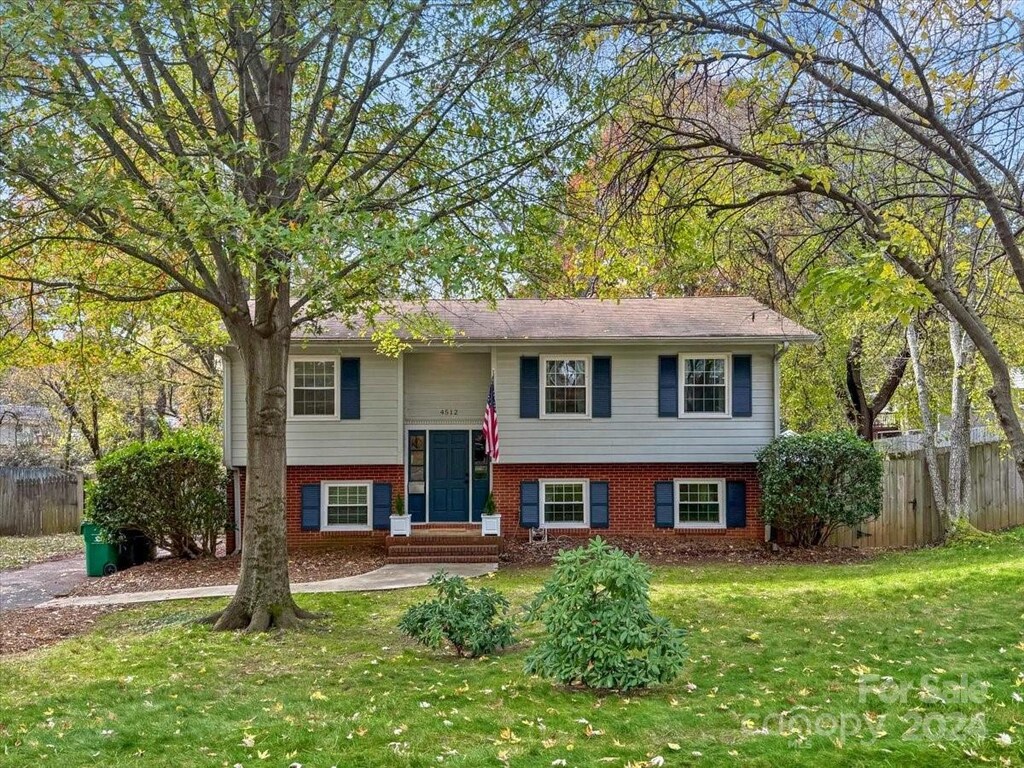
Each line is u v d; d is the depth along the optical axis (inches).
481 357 801.6
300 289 402.6
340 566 680.4
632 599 301.4
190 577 641.6
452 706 289.9
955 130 263.4
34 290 497.7
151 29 370.3
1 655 406.9
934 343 786.2
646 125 317.1
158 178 441.1
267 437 463.8
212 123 470.6
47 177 367.6
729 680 311.7
